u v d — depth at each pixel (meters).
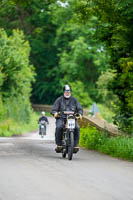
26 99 129.62
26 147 49.25
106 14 55.94
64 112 39.94
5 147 48.78
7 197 20.84
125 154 40.50
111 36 59.56
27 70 126.50
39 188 23.22
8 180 25.47
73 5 60.88
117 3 49.91
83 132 58.28
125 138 47.91
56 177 27.03
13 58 114.06
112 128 57.84
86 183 25.30
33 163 33.88
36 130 126.94
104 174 29.22
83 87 196.25
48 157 39.34
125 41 55.53
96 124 60.00
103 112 143.75
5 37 122.88
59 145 40.00
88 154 43.91
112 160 38.59
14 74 117.25
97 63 190.25
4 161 34.91
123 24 55.09
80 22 61.81
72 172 29.61
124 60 54.06
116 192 22.97
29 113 132.62
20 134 107.44
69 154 37.75
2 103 112.00
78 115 40.03
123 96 60.78
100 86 142.88
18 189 22.80
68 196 21.45
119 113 61.25
